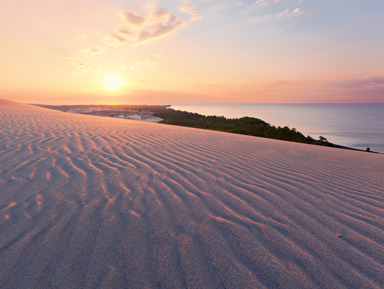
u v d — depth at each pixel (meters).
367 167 4.26
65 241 1.69
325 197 2.65
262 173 3.51
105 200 2.37
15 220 1.93
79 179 2.91
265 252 1.65
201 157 4.35
